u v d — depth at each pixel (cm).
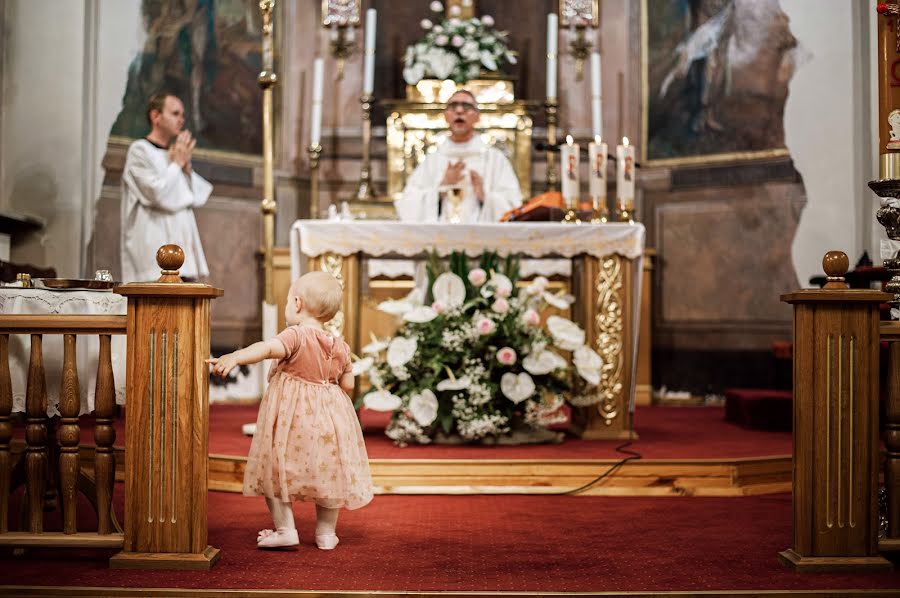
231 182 827
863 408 312
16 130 717
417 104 834
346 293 540
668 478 454
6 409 315
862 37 768
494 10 899
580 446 509
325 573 300
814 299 309
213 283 809
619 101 872
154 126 757
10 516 374
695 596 278
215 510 402
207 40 812
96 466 313
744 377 809
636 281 543
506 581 293
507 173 677
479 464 450
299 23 881
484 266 529
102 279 388
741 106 820
